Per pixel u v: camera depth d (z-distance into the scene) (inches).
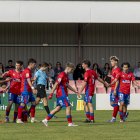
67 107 1136.8
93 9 2026.3
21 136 956.0
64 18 2016.5
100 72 2090.3
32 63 1242.6
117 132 1020.5
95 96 1839.3
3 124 1197.1
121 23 2129.7
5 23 2241.6
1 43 2246.6
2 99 1791.3
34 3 2005.4
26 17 1998.0
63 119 1365.7
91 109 1250.6
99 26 2289.6
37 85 1347.2
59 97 1131.9
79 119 1365.7
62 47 2283.5
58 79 1113.4
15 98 1264.8
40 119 1366.9
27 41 2261.3
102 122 1256.8
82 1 2025.1
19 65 1268.5
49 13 2010.3
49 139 909.8
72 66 1121.4
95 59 2293.3
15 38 2253.9
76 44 2283.5
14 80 1261.1
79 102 1820.9
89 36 2284.7
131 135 970.7
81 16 2022.6
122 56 2310.5
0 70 2022.6
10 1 1991.9
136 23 2116.1
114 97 1266.0
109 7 2032.5
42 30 2268.7
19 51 2260.1
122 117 1272.1
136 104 1847.9
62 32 2278.5
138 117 1446.9
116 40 2304.4
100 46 2294.5
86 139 907.4
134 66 2304.4
